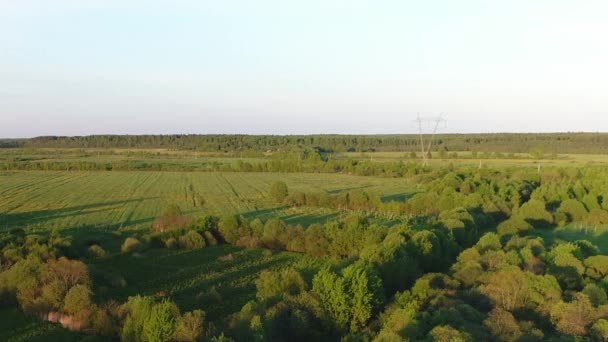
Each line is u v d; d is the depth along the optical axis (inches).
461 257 2282.2
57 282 1895.9
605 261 2122.3
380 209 4252.0
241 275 2456.9
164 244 3024.1
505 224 3184.1
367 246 2423.7
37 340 1683.1
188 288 2266.2
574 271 2014.0
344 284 1711.4
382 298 1774.1
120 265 2608.3
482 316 1611.7
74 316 1777.8
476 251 2263.8
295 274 1934.1
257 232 3115.2
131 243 2854.3
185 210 4370.1
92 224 3673.7
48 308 1854.1
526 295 1786.4
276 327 1600.6
